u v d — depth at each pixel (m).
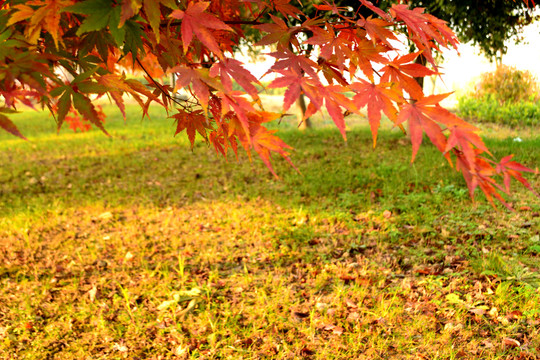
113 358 3.14
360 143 10.02
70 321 3.59
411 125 0.97
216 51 1.04
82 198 7.26
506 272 3.70
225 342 3.23
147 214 6.39
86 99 1.12
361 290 3.70
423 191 6.24
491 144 8.52
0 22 1.12
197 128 1.65
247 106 1.10
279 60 1.13
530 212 5.04
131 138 12.54
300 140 10.84
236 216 5.91
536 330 2.98
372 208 5.84
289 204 6.27
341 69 1.19
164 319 3.58
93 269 4.59
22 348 3.27
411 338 3.06
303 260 4.48
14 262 4.76
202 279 4.25
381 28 1.16
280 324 3.38
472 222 4.91
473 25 8.62
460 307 3.31
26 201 7.17
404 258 4.33
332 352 3.01
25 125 15.55
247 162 8.98
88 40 1.25
